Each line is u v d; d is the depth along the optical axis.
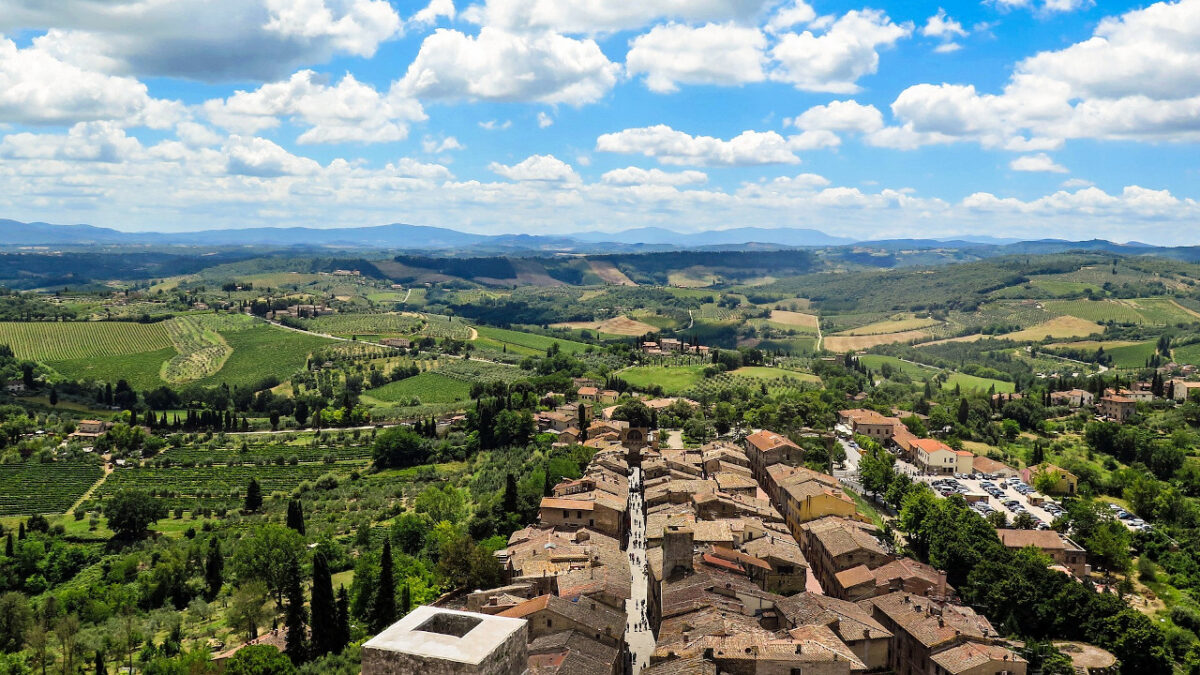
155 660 137.00
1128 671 136.00
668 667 106.38
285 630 151.50
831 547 160.62
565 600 124.94
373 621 142.38
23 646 158.00
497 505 197.38
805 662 105.94
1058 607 146.25
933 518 180.88
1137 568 188.25
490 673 50.53
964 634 120.94
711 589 132.75
